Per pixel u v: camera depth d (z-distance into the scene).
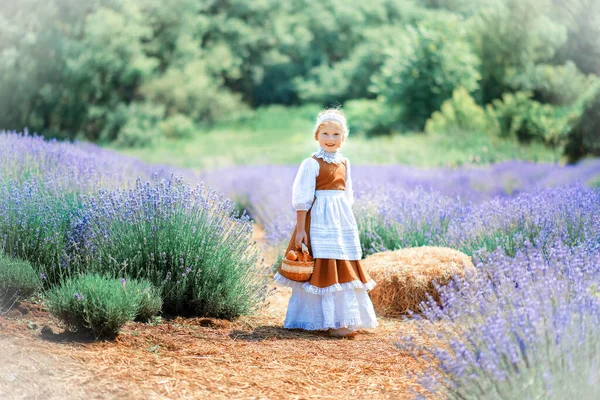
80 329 3.86
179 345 3.98
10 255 4.75
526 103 20.66
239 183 12.66
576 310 3.13
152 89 33.31
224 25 42.75
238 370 3.59
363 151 20.61
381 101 27.56
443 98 24.48
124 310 3.92
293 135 32.84
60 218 5.19
